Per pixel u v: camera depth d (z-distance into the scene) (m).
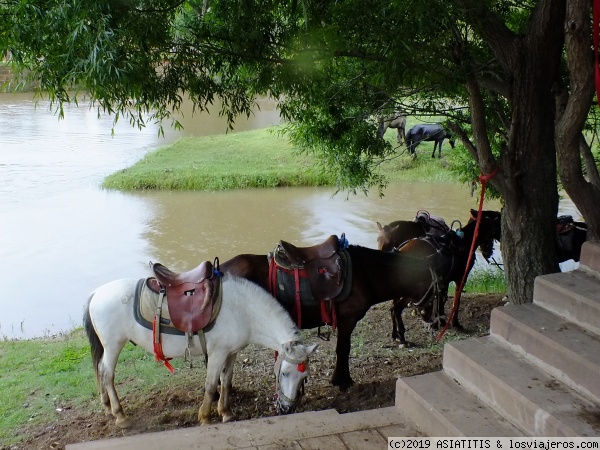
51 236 13.70
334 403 5.54
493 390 3.46
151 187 18.09
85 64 4.18
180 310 4.89
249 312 4.95
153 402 5.65
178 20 5.46
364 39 4.84
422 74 4.89
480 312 8.24
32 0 4.29
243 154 22.27
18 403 5.67
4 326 9.30
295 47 5.41
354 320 5.64
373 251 5.86
